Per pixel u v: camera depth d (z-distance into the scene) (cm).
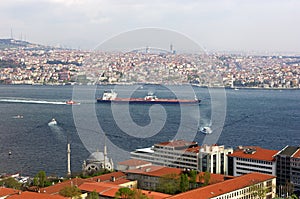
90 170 18700
